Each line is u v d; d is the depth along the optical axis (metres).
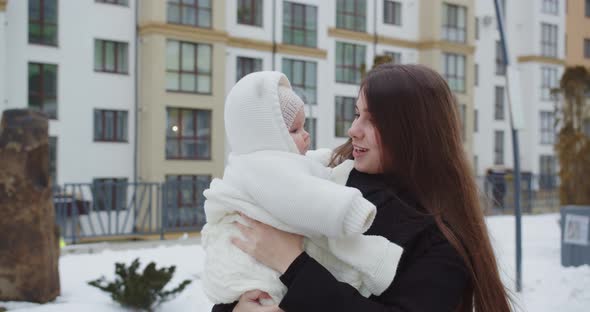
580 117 13.66
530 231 13.52
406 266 1.60
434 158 1.72
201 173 22.05
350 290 1.52
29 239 6.34
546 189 22.77
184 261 8.83
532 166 31.16
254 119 1.70
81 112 20.61
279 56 23.22
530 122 31.41
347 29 24.25
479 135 30.14
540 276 7.80
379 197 1.71
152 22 21.11
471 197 1.73
